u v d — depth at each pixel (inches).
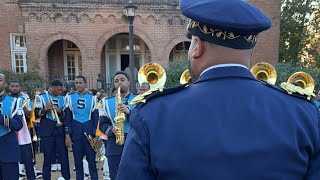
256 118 46.9
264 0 693.3
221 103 47.9
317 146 48.8
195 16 47.8
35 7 670.5
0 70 649.0
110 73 780.0
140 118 49.6
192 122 47.0
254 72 222.1
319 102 212.4
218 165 44.7
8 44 771.4
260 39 696.4
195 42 50.9
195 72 52.3
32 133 314.0
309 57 737.0
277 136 46.2
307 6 722.8
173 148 46.1
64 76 744.3
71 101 273.7
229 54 49.3
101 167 344.8
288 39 746.8
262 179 44.4
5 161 217.0
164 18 693.9
